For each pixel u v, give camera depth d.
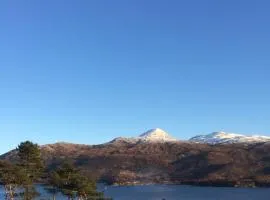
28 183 100.19
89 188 101.50
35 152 104.62
